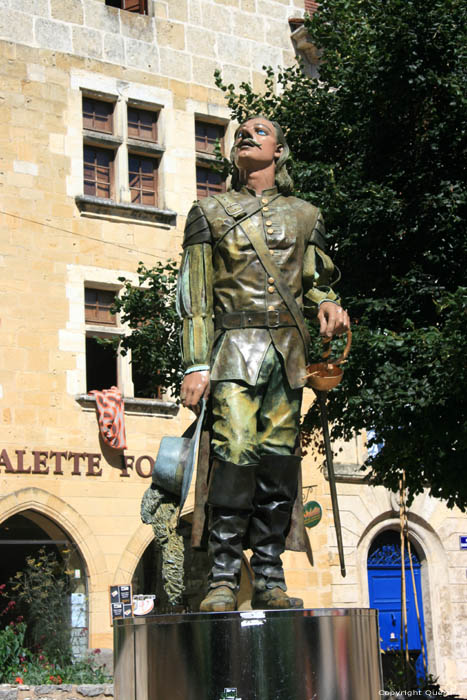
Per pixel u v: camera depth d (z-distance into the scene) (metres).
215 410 5.11
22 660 15.48
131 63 20.78
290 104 14.90
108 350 20.22
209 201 5.35
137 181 20.94
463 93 12.92
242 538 5.16
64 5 20.08
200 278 5.28
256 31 22.52
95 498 18.70
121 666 4.60
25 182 19.06
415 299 13.44
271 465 5.12
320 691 4.41
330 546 21.31
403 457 13.57
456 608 23.02
